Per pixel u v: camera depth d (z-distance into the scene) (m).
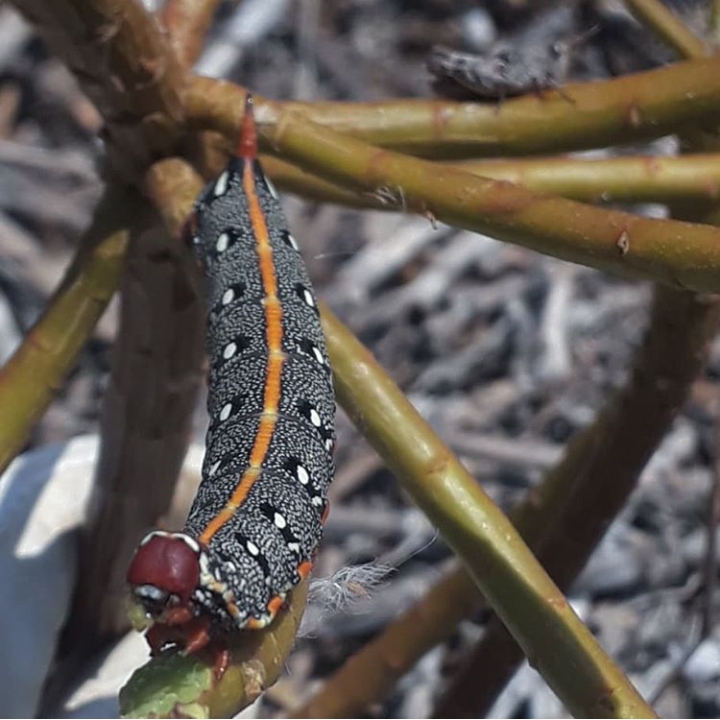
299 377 0.36
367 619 0.59
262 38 0.73
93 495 0.45
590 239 0.33
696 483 0.63
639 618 0.59
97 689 0.46
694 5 0.55
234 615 0.32
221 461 0.35
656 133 0.37
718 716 0.56
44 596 0.46
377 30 0.75
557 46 0.39
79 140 0.71
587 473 0.44
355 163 0.35
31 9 0.36
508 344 0.66
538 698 0.56
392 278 0.68
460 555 0.35
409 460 0.35
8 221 0.67
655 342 0.42
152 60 0.37
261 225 0.37
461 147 0.38
